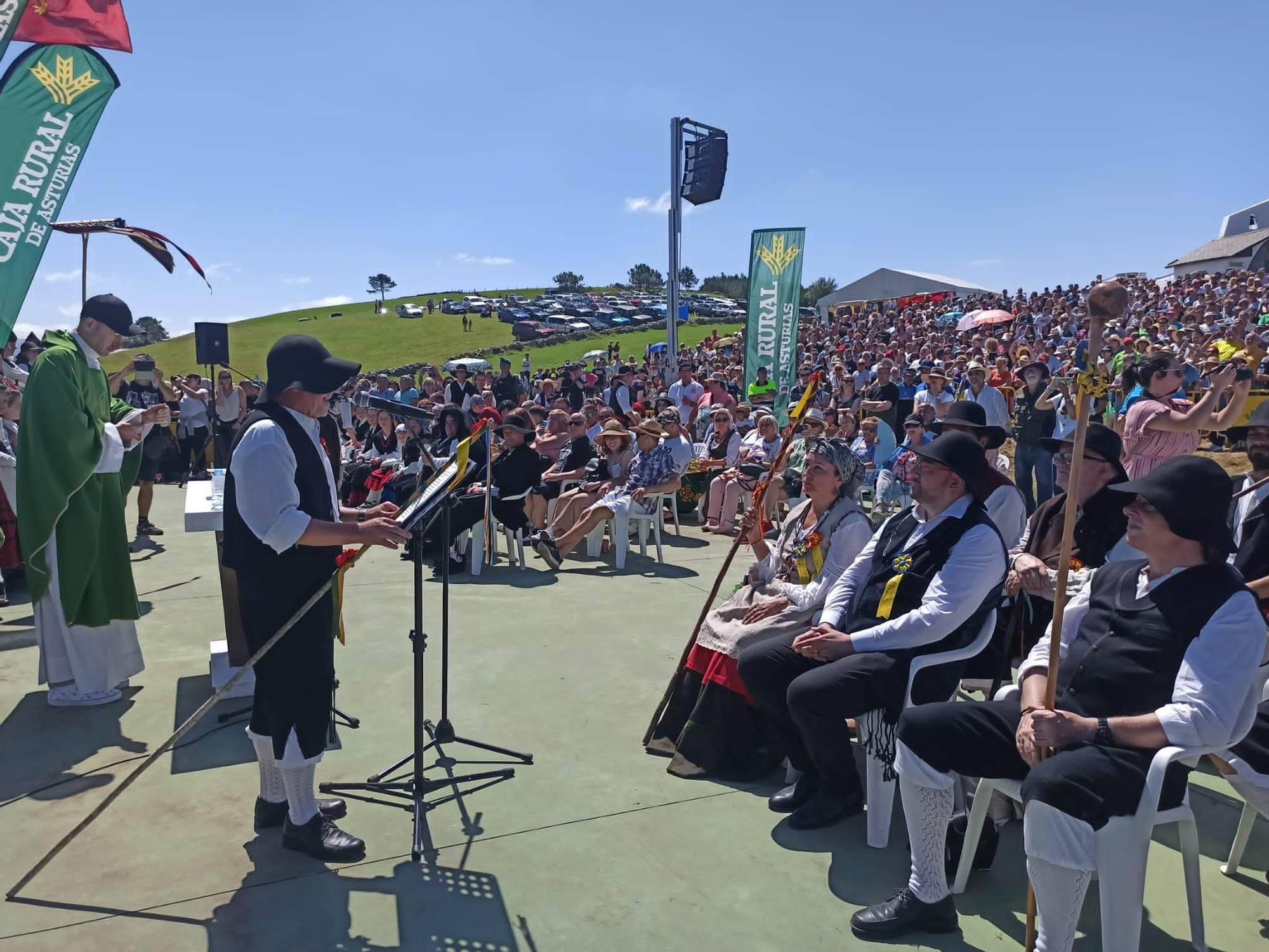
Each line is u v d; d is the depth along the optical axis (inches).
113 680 175.3
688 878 115.6
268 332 2805.1
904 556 128.5
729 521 355.6
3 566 241.1
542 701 174.4
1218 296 956.6
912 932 104.6
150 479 338.3
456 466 116.8
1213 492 93.4
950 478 125.6
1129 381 316.2
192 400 532.1
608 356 1396.4
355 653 200.2
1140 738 91.7
